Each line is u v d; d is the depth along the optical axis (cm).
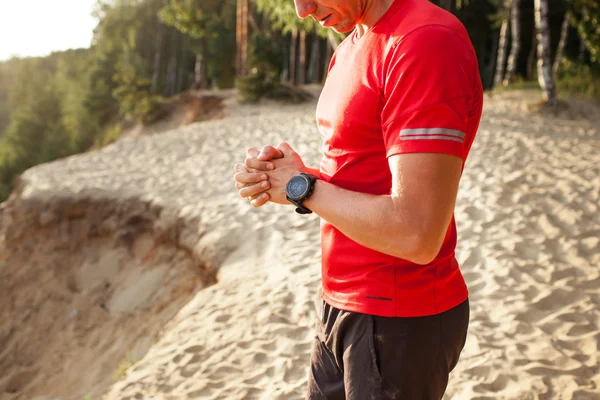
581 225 571
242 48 2858
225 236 695
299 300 485
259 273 573
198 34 3225
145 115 2488
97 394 661
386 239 125
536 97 1587
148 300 773
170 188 958
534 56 3150
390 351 142
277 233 662
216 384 388
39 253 995
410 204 121
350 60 143
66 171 1218
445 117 120
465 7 3259
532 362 356
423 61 122
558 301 435
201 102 2386
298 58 4006
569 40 3067
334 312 155
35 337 863
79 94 4681
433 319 144
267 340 432
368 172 143
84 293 884
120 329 771
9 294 970
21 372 797
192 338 454
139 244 895
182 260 771
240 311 485
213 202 827
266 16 3484
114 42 4888
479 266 505
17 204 1084
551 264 494
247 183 154
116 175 1114
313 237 639
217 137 1431
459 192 695
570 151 896
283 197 149
